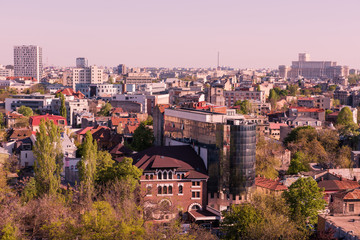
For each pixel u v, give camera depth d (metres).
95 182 129.00
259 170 174.88
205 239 102.56
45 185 126.25
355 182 152.50
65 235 89.44
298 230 107.44
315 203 118.31
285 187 144.38
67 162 179.62
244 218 104.38
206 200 136.62
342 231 94.94
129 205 106.56
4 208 103.19
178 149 143.62
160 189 132.25
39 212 104.62
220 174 136.25
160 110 194.12
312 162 198.75
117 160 148.00
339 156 199.62
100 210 97.06
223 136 135.12
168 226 106.38
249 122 140.25
